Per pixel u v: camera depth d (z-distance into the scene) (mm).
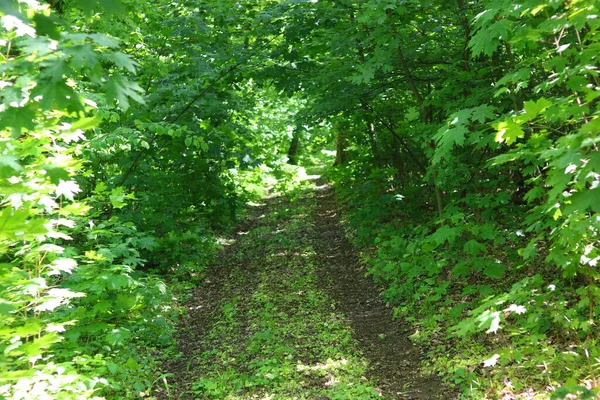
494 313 4777
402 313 7969
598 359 4641
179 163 10891
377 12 7355
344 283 10164
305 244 13289
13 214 2738
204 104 9922
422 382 5859
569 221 4508
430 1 7375
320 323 8125
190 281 10805
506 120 3979
